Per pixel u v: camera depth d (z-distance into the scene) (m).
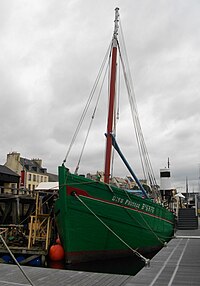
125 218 13.02
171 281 6.76
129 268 12.14
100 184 12.27
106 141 13.82
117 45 14.70
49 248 14.37
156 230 15.25
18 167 49.53
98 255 12.37
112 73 14.30
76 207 11.71
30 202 25.59
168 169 24.30
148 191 20.67
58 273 7.64
